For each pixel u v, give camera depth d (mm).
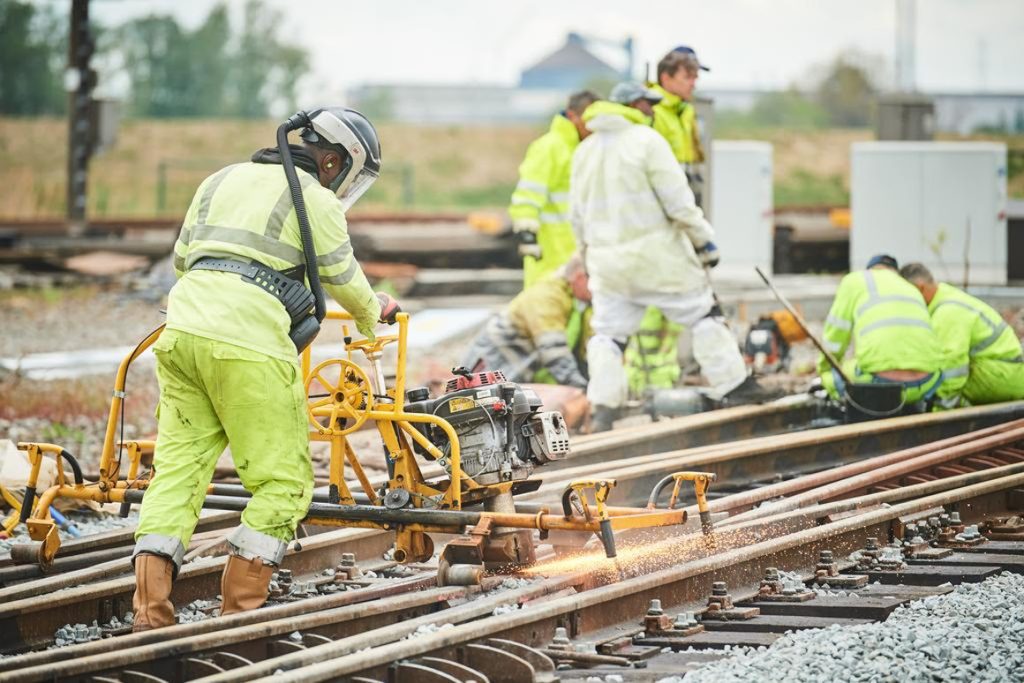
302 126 11422
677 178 18625
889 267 19469
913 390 18516
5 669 9195
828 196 90000
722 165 35469
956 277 34438
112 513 16094
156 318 36750
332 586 12742
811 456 17609
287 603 11742
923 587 12047
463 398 11781
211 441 11219
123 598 11711
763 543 12289
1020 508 15352
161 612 10695
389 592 11633
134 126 105688
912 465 15734
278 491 11008
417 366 27203
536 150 21953
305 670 8789
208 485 11312
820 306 32469
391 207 86500
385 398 12039
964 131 112562
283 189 11125
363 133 11547
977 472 15508
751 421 18922
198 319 10789
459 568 11461
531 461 12180
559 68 180875
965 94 113688
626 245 18891
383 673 9234
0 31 151750
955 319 18922
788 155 97625
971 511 14906
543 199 21953
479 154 102375
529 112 162125
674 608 11438
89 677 9148
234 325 10773
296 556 13266
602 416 19047
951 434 18578
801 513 13484
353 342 11914
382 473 17156
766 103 136375
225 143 104562
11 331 33750
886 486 15586
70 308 38000
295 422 11062
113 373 28172
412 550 11820
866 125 135000
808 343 29297
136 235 47812
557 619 10461
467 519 11430
